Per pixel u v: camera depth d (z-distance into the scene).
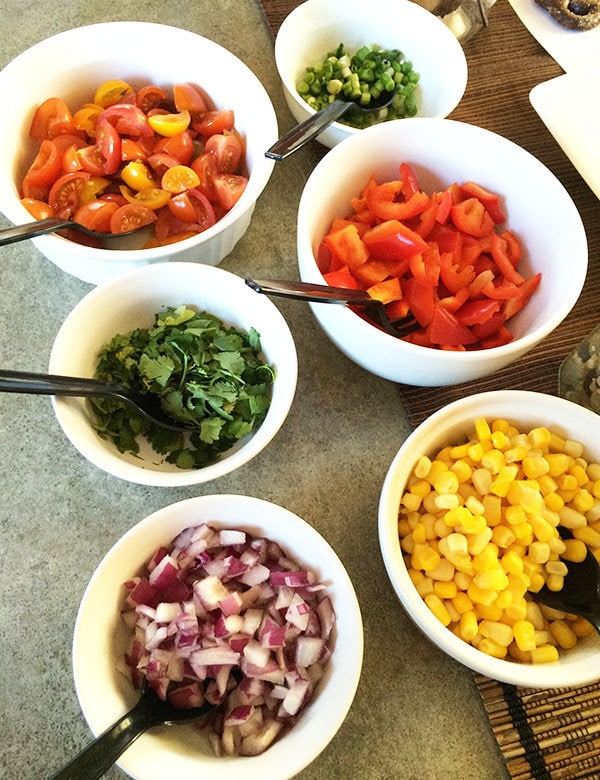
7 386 0.29
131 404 0.34
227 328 0.38
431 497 0.33
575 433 0.35
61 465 0.37
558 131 0.44
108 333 0.36
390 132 0.39
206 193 0.41
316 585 0.31
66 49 0.41
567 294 0.35
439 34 0.46
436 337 0.37
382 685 0.33
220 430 0.35
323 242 0.38
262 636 0.29
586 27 0.52
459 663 0.34
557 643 0.32
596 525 0.34
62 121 0.40
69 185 0.40
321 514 0.37
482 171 0.41
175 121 0.41
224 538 0.31
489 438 0.34
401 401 0.41
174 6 0.52
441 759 0.32
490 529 0.32
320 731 0.27
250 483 0.37
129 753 0.26
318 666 0.30
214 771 0.26
